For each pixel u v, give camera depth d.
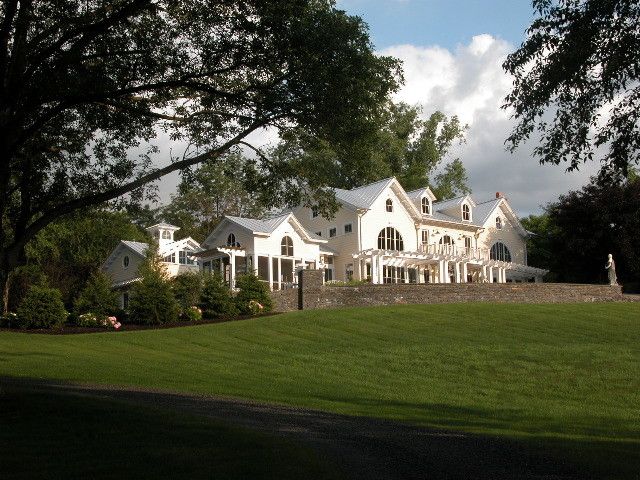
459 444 11.87
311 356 24.69
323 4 15.19
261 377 20.77
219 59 15.23
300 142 16.61
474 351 25.88
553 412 17.81
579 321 32.25
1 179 13.76
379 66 15.35
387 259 50.09
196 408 14.48
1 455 9.58
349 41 14.91
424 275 53.41
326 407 16.33
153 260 41.66
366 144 16.20
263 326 29.94
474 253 55.53
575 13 11.73
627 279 51.84
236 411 14.48
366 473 9.28
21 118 13.82
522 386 21.23
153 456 9.64
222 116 16.42
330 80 14.78
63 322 30.48
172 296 32.53
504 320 32.19
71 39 14.76
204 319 33.09
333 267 51.12
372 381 21.22
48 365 20.58
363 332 29.20
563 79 11.77
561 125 12.27
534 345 27.08
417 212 52.44
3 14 14.49
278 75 15.22
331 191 17.80
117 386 17.64
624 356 25.16
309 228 53.59
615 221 50.00
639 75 11.45
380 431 12.98
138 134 17.05
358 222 49.53
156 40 15.36
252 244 44.56
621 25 11.46
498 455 10.98
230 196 68.44
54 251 47.06
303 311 33.84
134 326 30.84
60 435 10.96
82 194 17.14
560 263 53.47
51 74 14.04
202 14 14.72
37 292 29.88
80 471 8.83
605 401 19.66
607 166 12.12
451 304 36.44
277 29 14.52
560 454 11.17
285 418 13.93
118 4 14.41
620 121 11.71
